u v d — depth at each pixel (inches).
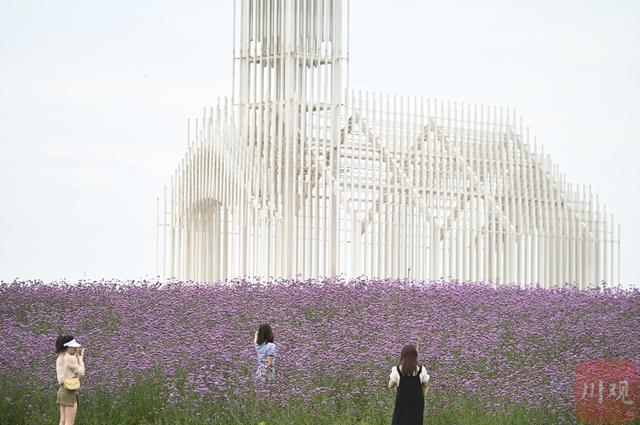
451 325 1261.1
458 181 1920.5
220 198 1932.8
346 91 1908.2
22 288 1502.2
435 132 1939.0
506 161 1988.2
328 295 1405.0
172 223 2058.3
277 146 1897.1
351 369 1061.1
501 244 1942.7
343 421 966.4
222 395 1004.6
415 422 887.7
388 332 1214.9
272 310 1339.8
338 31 1939.0
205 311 1341.0
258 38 1963.6
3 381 1043.9
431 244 1882.4
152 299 1432.1
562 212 2004.2
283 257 1828.2
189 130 2036.2
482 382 1038.4
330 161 1854.1
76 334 1283.2
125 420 984.9
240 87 1956.2
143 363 1063.6
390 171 1877.5
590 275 2015.3
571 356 1129.4
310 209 1850.4
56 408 1010.1
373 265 1828.2
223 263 1930.4
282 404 981.2
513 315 1321.4
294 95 1893.5
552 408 962.1
